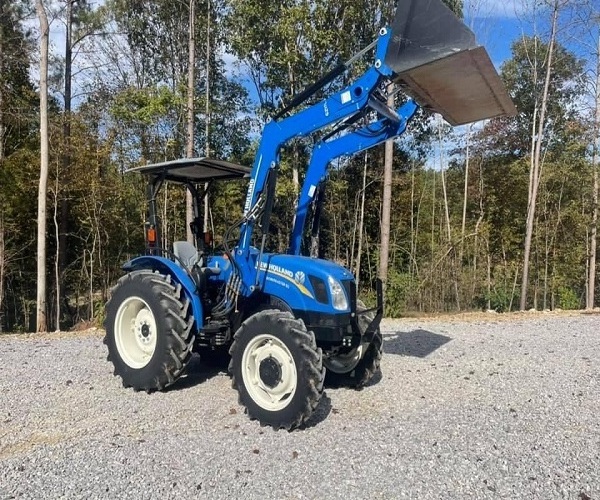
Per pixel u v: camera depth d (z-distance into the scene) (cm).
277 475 333
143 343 533
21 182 1517
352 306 472
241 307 504
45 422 432
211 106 1639
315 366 405
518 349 739
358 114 498
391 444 384
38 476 332
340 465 348
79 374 583
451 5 1552
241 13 1509
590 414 458
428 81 430
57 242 1551
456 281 1714
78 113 1584
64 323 1719
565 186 1752
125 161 1667
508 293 1817
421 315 1373
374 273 1844
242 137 1881
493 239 1984
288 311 474
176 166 531
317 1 1459
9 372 599
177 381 549
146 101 1530
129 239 1773
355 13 1481
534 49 1681
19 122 1592
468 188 2012
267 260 491
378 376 578
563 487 320
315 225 548
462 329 939
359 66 1458
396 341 796
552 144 1852
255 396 434
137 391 515
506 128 1959
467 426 425
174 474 334
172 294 511
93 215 1639
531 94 1894
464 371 605
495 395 513
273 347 431
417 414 454
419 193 2056
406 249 1914
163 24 2025
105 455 363
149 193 570
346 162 1762
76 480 327
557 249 1819
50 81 1712
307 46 1480
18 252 1622
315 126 473
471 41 379
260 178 493
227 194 1703
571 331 912
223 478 329
